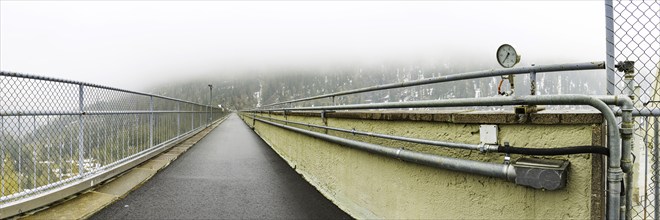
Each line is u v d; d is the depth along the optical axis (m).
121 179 6.94
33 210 4.62
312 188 6.52
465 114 2.92
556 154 2.38
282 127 10.18
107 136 6.98
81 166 5.90
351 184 5.05
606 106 2.15
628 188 2.42
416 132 3.54
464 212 3.06
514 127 2.67
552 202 2.50
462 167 2.90
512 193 2.71
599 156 2.33
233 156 10.93
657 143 2.65
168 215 4.82
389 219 4.05
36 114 4.76
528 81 2.69
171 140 12.66
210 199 5.70
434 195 3.36
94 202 5.26
